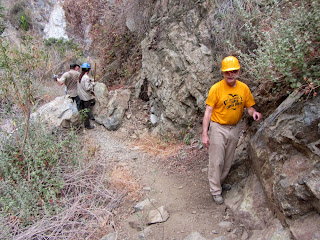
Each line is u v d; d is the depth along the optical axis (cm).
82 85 596
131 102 651
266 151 296
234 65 298
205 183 410
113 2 831
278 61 269
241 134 408
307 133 251
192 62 530
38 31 1964
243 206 311
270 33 328
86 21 970
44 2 2122
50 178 391
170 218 338
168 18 595
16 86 385
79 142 512
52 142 436
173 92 550
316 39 270
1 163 376
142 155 513
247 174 362
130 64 765
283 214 251
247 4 444
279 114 296
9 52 380
